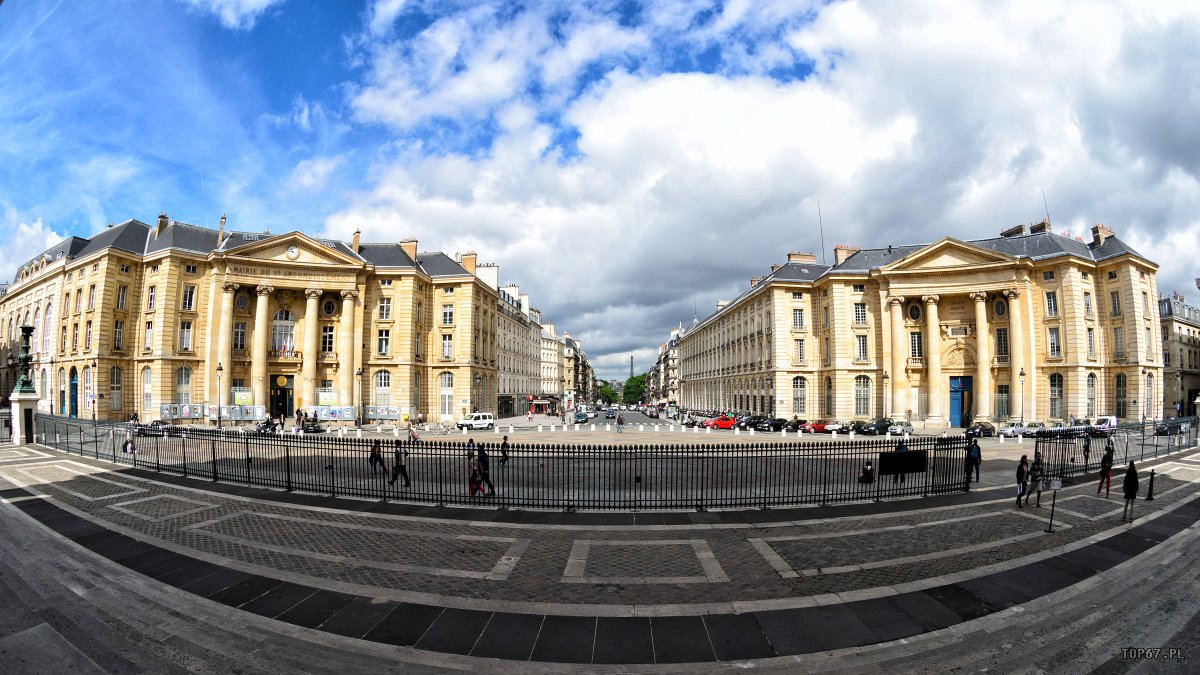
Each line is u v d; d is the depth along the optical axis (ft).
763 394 193.88
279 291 157.38
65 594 26.27
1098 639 22.53
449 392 178.60
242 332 153.58
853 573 29.43
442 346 180.55
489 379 203.72
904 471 48.29
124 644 21.59
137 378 147.54
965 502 46.88
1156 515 43.06
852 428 140.15
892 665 20.43
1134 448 89.45
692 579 28.45
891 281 162.50
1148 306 148.15
